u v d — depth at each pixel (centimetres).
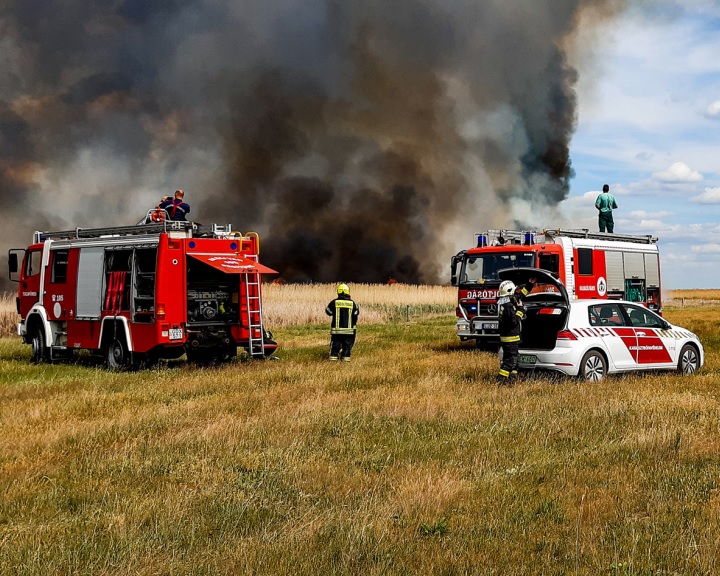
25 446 728
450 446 707
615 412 844
